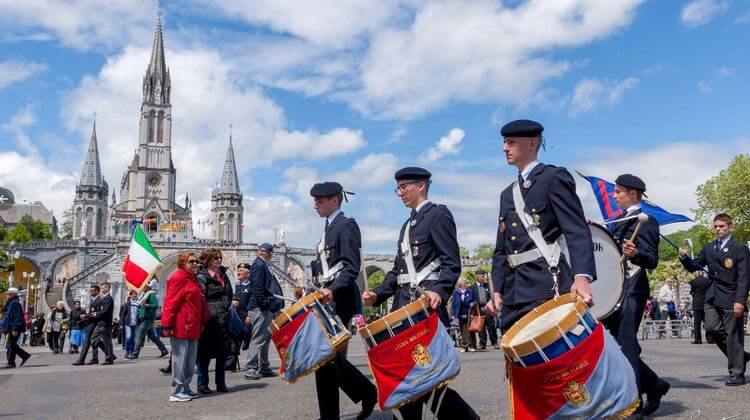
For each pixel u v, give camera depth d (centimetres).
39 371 1678
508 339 457
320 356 684
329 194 787
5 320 1950
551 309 474
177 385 994
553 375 424
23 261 9400
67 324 2947
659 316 3366
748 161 6512
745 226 6406
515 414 445
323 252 784
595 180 1073
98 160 14475
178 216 13812
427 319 566
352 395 748
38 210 15712
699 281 1991
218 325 1094
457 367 565
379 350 559
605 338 441
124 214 13712
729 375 1011
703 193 6681
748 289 934
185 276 1015
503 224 565
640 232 758
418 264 648
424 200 677
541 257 533
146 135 14150
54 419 849
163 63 14688
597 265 684
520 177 563
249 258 9175
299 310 696
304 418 793
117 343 4116
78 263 9469
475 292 1981
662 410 744
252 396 1020
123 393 1112
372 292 710
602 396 423
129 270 2242
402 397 550
